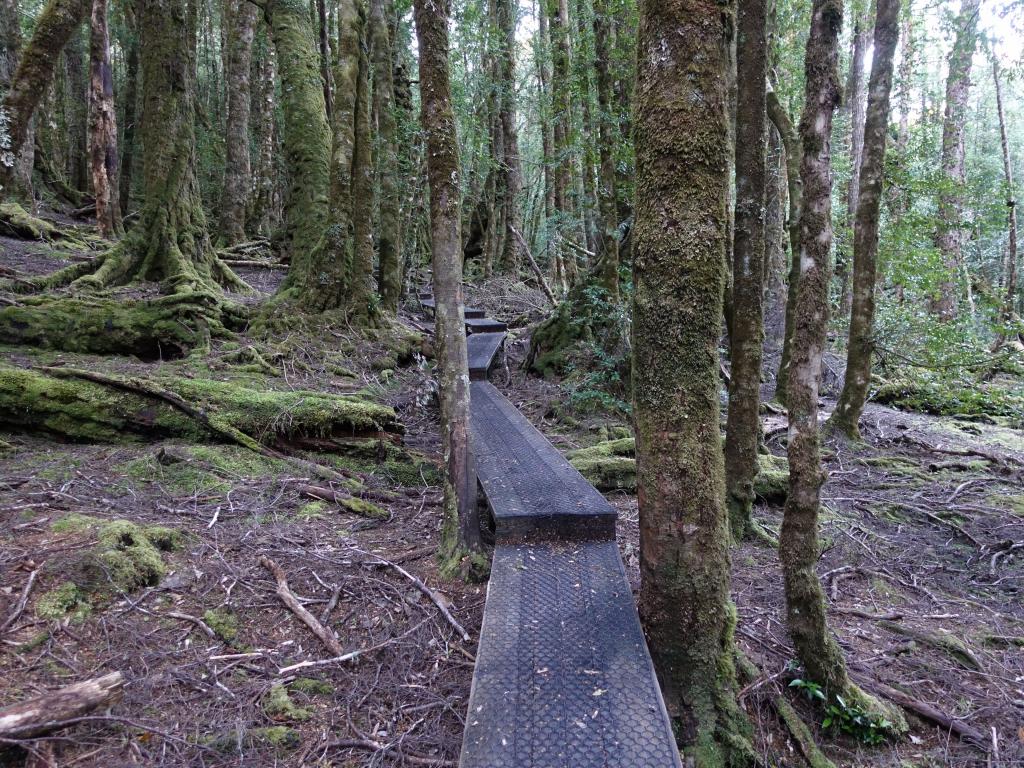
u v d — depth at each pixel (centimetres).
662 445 250
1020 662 340
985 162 1834
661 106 239
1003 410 883
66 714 210
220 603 312
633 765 201
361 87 825
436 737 245
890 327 770
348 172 807
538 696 229
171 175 828
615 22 793
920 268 860
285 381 642
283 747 236
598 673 241
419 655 293
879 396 937
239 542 373
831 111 265
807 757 262
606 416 727
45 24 527
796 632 287
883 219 898
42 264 934
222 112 2256
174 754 225
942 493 593
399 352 801
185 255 835
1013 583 431
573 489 395
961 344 805
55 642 263
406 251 1220
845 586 418
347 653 287
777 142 945
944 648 345
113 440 491
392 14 1099
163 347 661
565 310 884
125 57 2109
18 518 347
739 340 421
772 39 758
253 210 1744
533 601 290
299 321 772
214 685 260
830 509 543
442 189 367
